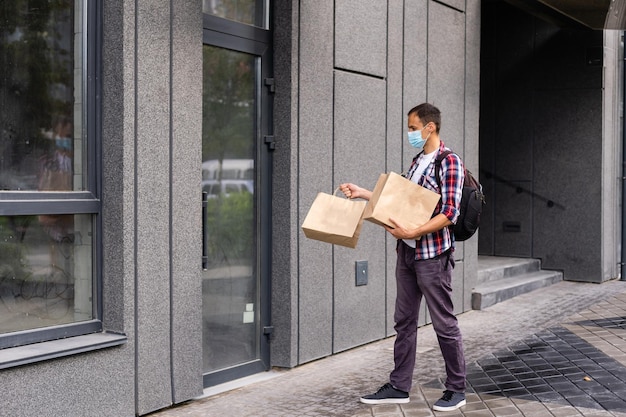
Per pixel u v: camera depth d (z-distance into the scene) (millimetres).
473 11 9695
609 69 12320
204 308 5898
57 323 4734
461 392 5320
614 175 12562
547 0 10344
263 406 5406
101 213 4957
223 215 6066
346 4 7133
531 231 12398
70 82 4820
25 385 4281
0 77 4395
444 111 8984
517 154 12453
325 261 6887
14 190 4473
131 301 4949
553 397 5562
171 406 5371
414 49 8289
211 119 5945
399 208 4973
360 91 7371
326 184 6898
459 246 9328
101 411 4746
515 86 12445
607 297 10508
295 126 6480
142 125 5020
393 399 5449
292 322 6480
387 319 7840
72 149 4832
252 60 6348
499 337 7836
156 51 5113
